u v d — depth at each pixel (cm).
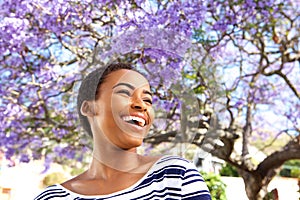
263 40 445
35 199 143
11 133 454
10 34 358
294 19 459
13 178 696
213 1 400
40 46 386
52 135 460
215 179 480
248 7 411
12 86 423
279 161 457
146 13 308
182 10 326
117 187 135
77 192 139
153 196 131
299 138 454
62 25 361
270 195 466
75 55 393
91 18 348
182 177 132
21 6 354
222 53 439
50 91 425
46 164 513
